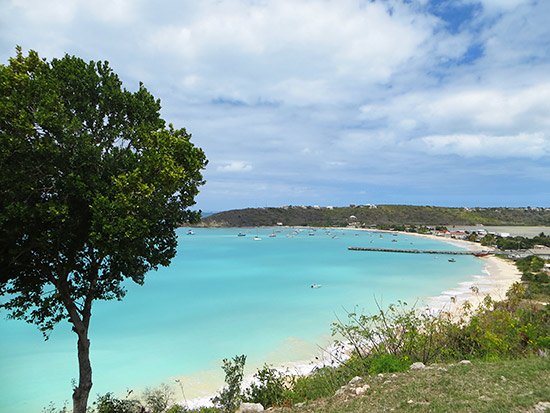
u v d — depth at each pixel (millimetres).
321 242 177000
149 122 16594
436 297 54438
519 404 8836
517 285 35344
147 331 40344
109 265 16031
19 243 14102
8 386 27078
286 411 11359
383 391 11078
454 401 9508
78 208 14406
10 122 12516
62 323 45094
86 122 15094
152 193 14172
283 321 43562
